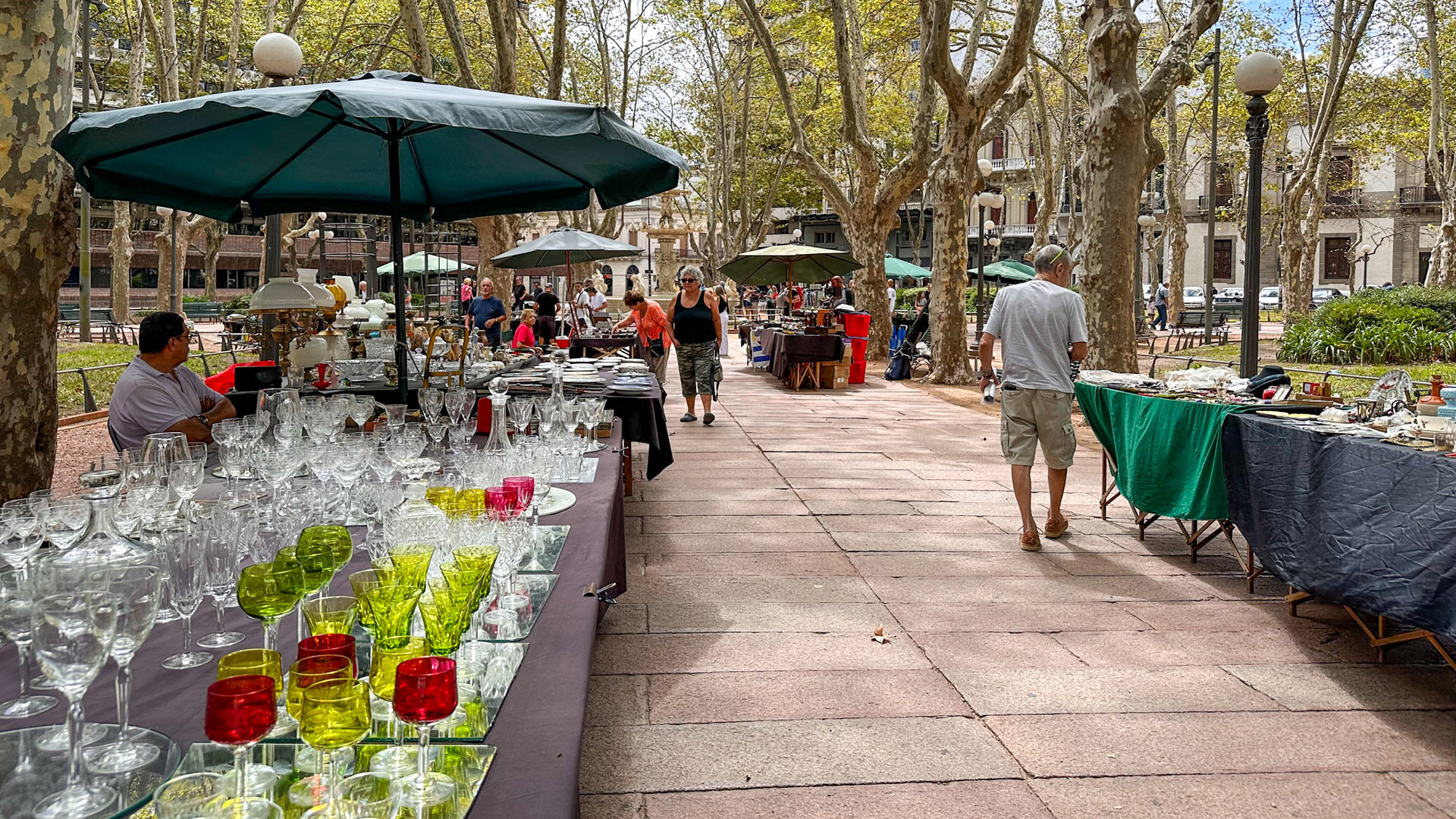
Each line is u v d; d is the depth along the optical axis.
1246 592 4.80
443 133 5.80
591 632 2.02
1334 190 39.25
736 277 19.78
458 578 1.71
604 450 4.31
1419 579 3.30
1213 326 30.73
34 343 3.68
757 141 36.69
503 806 1.34
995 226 33.94
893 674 3.72
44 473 3.78
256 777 1.40
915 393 14.71
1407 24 23.53
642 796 2.80
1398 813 2.75
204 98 3.70
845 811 2.73
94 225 40.00
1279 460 4.26
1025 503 5.57
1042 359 5.55
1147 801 2.81
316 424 3.57
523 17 22.59
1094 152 10.18
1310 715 3.39
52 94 3.60
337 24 23.47
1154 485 5.45
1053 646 4.04
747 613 4.41
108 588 1.38
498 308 13.88
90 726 1.53
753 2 18.31
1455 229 22.95
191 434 4.67
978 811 2.74
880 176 18.92
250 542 2.06
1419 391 4.74
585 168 5.97
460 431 3.90
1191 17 10.66
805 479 7.70
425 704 1.27
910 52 27.19
